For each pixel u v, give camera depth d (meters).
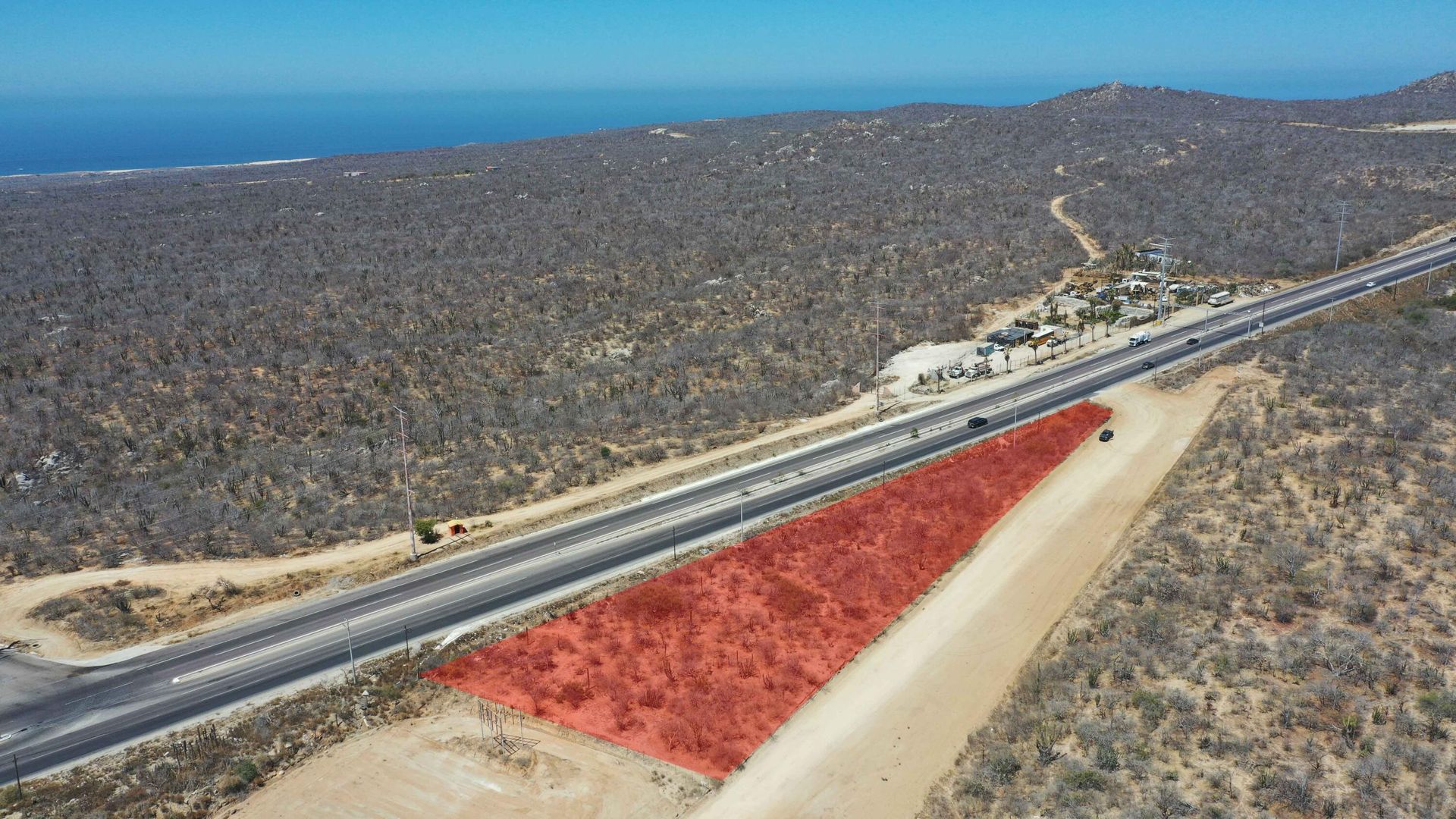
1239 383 76.12
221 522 63.31
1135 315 99.31
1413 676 38.38
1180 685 39.69
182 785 38.12
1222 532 52.16
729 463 68.88
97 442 75.12
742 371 90.56
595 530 59.12
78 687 45.34
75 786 38.19
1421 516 51.44
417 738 40.47
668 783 37.25
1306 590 45.47
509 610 50.19
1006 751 37.53
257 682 45.16
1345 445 60.91
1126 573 49.28
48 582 56.03
